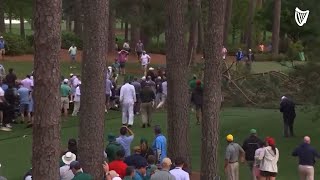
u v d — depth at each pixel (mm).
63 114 38844
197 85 36500
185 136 23641
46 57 12852
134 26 79188
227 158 22266
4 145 30062
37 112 12977
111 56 73438
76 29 82250
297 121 39250
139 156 18125
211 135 21906
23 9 82500
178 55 23469
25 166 25594
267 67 68750
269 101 45562
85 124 19609
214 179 21953
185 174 17469
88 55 19625
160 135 22828
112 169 17797
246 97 45844
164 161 16719
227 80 46312
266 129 36344
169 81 23656
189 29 57594
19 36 70438
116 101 42281
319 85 31891
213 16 21531
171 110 23641
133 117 36594
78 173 16109
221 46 21750
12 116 34188
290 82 43938
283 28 78938
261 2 105312
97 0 19531
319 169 26516
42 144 12945
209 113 21859
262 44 96438
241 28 109062
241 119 40125
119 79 56125
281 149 30688
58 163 13195
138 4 71750
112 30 76312
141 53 69000
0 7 80312
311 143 32344
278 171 25875
